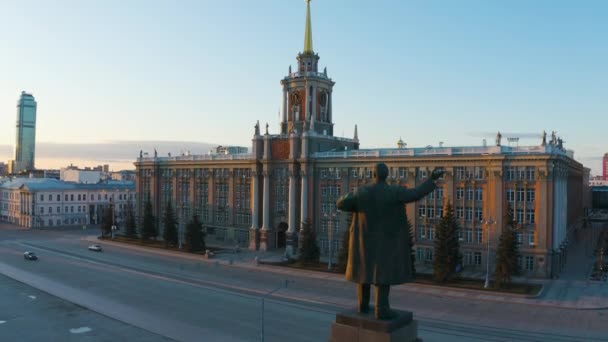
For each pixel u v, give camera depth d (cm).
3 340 4516
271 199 10588
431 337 4522
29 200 15912
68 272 7956
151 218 11981
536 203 7588
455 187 8312
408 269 1850
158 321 5106
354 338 1873
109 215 12975
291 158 10112
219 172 11681
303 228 8969
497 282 6656
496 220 7875
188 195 12369
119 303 5900
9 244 11644
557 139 8594
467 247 8169
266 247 10412
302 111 10738
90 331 4772
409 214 8731
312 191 9956
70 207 16662
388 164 9025
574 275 7688
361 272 1844
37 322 5072
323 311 5491
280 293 6469
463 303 5922
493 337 4528
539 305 5794
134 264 8838
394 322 1833
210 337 4547
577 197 12381
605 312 5488
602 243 10750
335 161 9625
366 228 1838
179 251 10275
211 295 6334
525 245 7650
